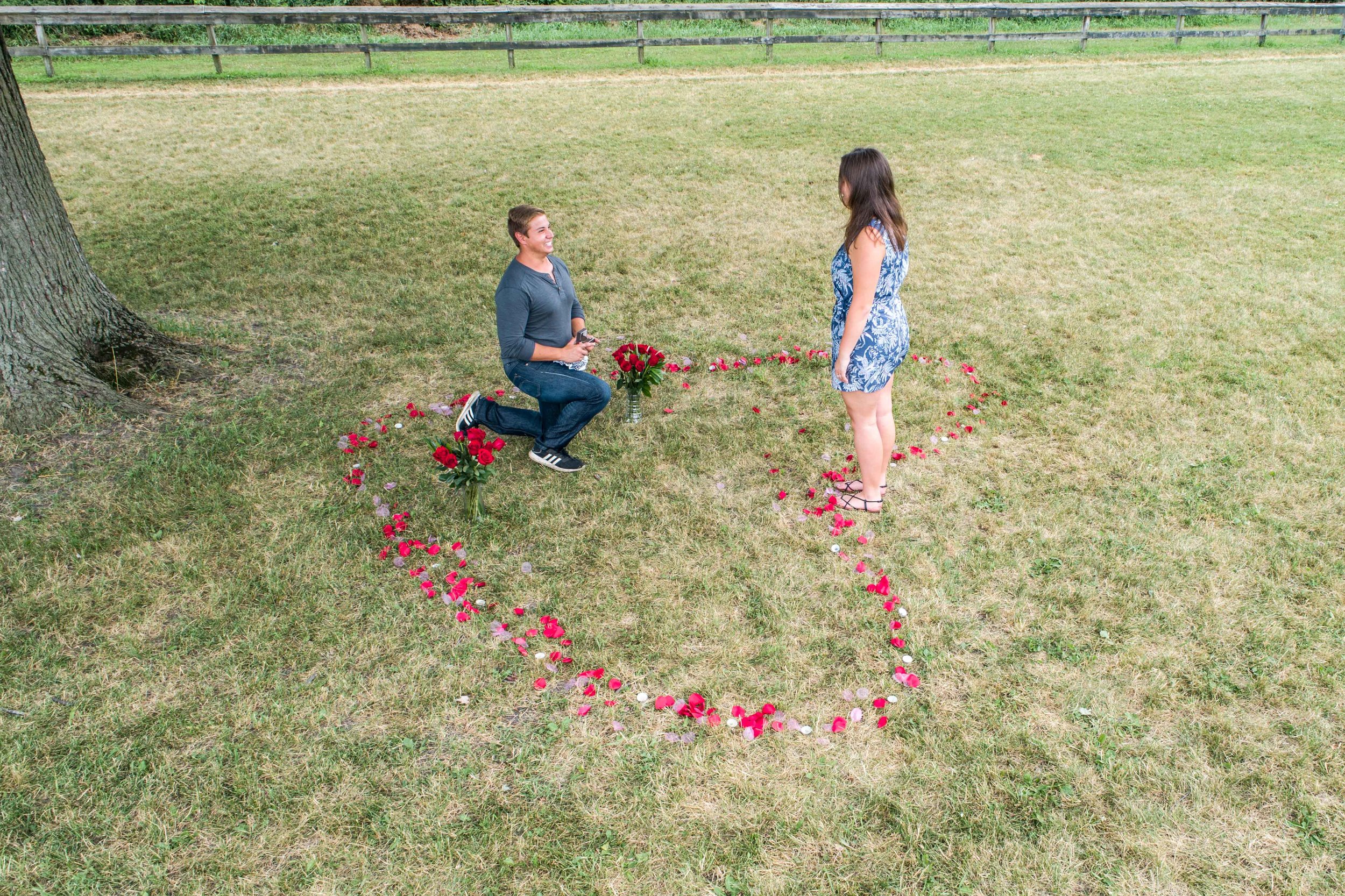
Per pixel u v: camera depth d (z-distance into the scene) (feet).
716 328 21.58
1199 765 9.61
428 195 31.35
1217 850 8.71
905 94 48.49
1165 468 15.17
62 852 8.64
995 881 8.44
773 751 9.91
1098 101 46.62
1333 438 16.03
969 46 65.31
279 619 11.74
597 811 9.18
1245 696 10.52
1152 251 26.37
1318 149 37.24
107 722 10.14
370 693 10.61
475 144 38.01
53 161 33.94
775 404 17.87
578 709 10.45
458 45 51.57
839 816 9.12
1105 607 12.03
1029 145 38.29
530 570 12.76
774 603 12.13
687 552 13.28
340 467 15.33
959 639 11.48
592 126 41.06
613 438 16.42
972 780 9.48
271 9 47.93
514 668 11.04
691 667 11.09
